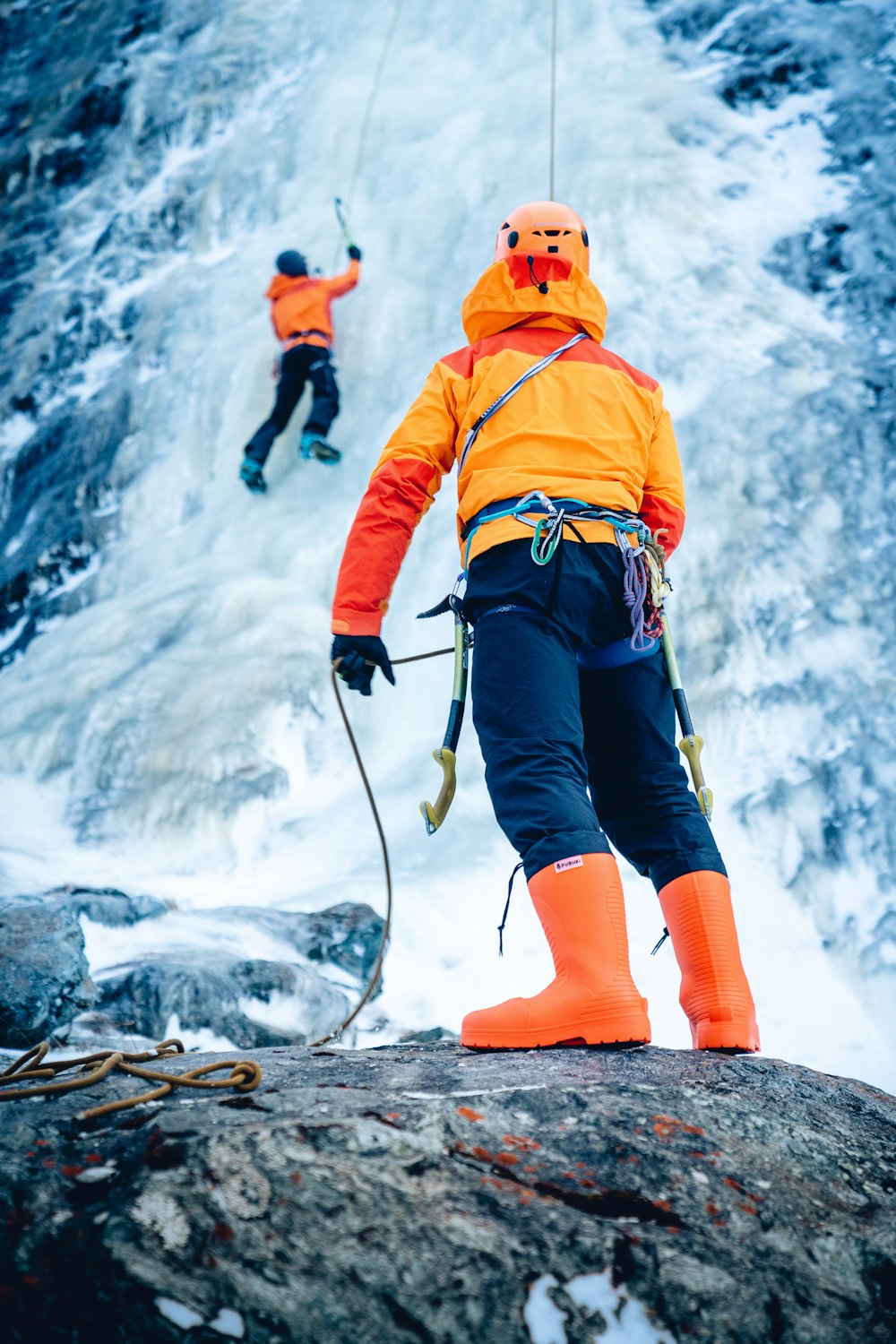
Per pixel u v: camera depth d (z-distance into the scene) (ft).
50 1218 4.95
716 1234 5.10
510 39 32.35
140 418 28.81
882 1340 4.98
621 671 7.29
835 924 14.48
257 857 18.52
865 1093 6.55
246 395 27.27
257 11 40.24
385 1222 4.86
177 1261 4.73
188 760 19.75
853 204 24.23
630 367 7.70
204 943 13.65
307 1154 5.02
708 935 6.68
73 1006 11.12
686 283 23.66
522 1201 5.04
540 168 27.37
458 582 7.42
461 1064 6.23
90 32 45.24
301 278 25.80
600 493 6.99
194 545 25.29
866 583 17.89
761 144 26.40
